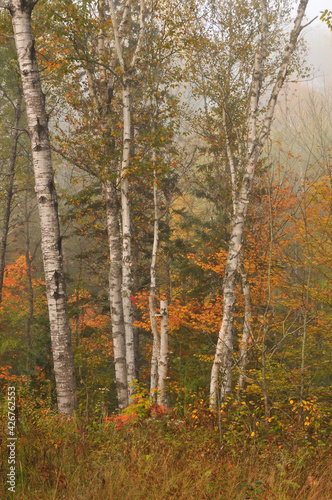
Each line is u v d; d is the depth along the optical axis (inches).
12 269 975.6
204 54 525.7
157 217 561.3
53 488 170.9
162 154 532.7
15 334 965.2
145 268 704.4
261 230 501.7
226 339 381.4
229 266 393.7
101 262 693.9
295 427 244.7
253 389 362.9
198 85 537.6
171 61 523.8
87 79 480.1
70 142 476.7
